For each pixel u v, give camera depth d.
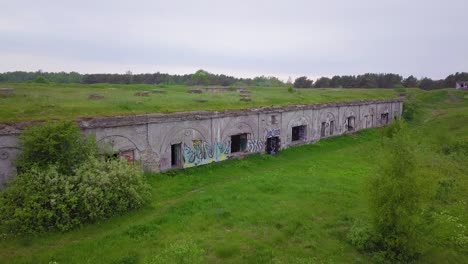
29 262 9.87
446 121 36.94
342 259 10.94
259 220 12.88
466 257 11.68
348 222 13.17
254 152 23.84
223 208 13.77
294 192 15.91
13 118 14.18
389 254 11.05
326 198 15.30
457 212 14.82
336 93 41.69
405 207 10.91
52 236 11.44
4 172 13.47
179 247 9.15
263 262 10.39
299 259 10.55
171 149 19.28
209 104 22.28
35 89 24.28
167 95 25.09
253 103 25.00
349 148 28.75
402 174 11.07
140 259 10.20
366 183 11.98
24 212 11.44
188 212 13.41
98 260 10.05
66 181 12.33
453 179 18.14
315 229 12.56
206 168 19.98
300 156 25.08
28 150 12.84
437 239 12.13
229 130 21.97
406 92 55.75
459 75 82.62
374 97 41.12
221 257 10.51
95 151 14.42
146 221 12.53
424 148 20.84
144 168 17.75
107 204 12.73
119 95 23.12
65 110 16.33
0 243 10.93
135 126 17.23
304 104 28.00
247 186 16.64
